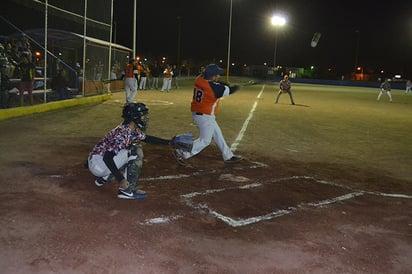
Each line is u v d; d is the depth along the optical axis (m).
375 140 11.82
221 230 4.54
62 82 15.24
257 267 3.76
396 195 6.44
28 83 12.70
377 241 4.55
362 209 5.63
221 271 3.64
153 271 3.55
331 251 4.21
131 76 16.36
